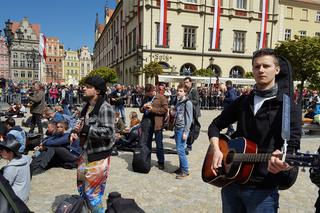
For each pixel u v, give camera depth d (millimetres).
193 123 8094
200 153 8297
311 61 18719
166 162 7227
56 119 7082
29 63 88750
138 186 5539
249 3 37531
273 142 2188
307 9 42250
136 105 24422
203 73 32250
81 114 3658
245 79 31062
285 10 40812
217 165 2326
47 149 6363
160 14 31641
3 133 5680
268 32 39156
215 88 25250
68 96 24109
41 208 4480
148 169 6320
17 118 14727
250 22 37688
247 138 2312
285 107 2100
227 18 36750
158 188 5465
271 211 2217
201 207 4676
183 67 35656
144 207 4641
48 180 5742
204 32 35844
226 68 37062
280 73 2279
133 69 38531
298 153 1973
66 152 6383
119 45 50719
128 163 7086
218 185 2428
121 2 47438
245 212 2430
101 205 3529
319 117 11961
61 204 3561
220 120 2576
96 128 3336
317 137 11695
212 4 35906
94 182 3443
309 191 5562
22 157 3926
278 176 2170
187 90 6152
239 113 2420
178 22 34812
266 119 2207
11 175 3732
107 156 3480
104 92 3510
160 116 6422
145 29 33875
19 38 22469
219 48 36688
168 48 34719
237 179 2246
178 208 4625
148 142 6398
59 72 126125
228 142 2408
